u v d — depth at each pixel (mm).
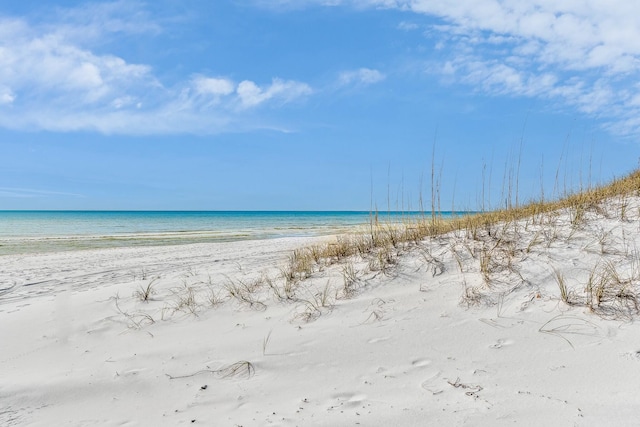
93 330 4562
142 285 6270
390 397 2881
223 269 7613
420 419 2588
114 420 2871
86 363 3787
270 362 3529
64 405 3115
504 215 6379
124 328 4566
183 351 3875
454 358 3287
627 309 3541
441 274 4793
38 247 16578
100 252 13977
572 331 3406
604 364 2945
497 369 3072
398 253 5516
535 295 4035
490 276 4484
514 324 3654
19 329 4723
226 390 3182
